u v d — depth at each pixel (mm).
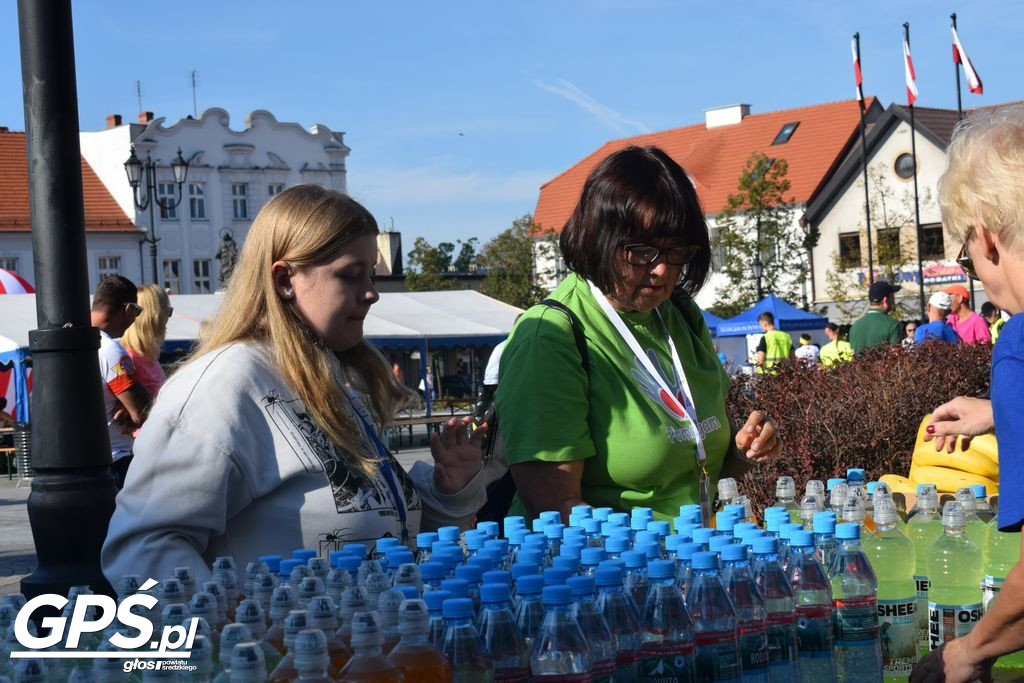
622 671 2221
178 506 2590
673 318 3594
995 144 2344
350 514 2746
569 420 3223
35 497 4961
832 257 43812
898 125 44562
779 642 2490
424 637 1965
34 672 1969
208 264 53656
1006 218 2303
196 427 2635
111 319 6969
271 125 55500
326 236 2820
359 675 1870
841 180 45781
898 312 40500
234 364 2725
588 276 3348
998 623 2379
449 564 2361
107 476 5047
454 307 25031
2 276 22094
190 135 53031
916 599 2938
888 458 6883
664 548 2674
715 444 3547
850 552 2652
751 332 27984
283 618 2100
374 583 2174
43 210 4980
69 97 5020
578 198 3395
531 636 2197
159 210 51844
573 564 2279
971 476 4723
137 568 2568
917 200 39688
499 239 48938
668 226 3209
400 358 37125
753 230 42719
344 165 57719
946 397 7215
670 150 55000
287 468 2699
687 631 2264
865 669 2643
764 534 2557
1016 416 2291
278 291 2850
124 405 6656
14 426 18266
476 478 3391
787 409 7055
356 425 2910
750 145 52094
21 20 5004
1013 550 3092
